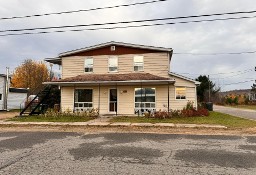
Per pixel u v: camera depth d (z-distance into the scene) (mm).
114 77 22781
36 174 6125
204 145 9758
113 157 7828
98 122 17438
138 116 21500
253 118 20672
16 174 6137
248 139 11117
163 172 6289
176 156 7945
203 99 59781
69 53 25375
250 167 6723
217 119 19281
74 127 15594
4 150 8938
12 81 64375
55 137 11844
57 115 21375
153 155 8094
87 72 25125
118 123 16703
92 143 10242
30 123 17219
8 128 15547
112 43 24656
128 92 23406
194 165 6914
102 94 23828
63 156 7969
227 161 7328
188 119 19156
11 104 36188
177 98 22922
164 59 23703
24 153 8430
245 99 63844
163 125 15570
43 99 24578
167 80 20484
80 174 6117
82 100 24219
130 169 6535
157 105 22906
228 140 10867
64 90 24562
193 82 22984
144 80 20766
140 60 24219
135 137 11734
